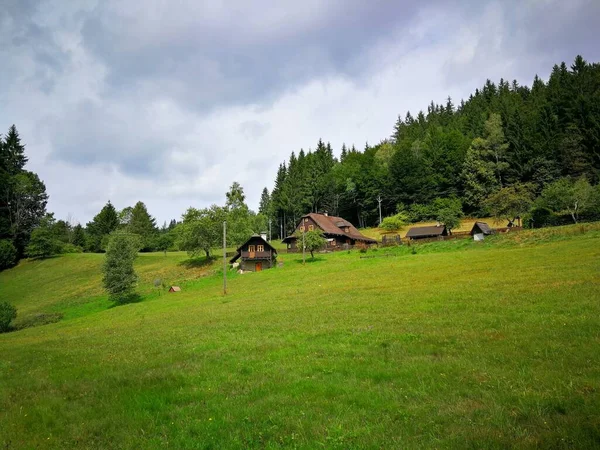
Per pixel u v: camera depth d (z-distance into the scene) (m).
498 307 20.53
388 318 21.06
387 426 8.09
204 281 65.38
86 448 8.39
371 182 134.25
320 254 80.25
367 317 21.91
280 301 33.66
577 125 104.38
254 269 76.88
